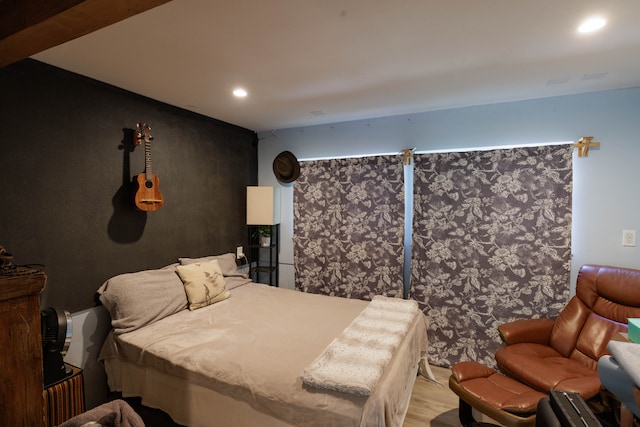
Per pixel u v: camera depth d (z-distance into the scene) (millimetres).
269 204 3652
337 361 1652
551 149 2592
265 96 2631
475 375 2010
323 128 3615
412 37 1661
